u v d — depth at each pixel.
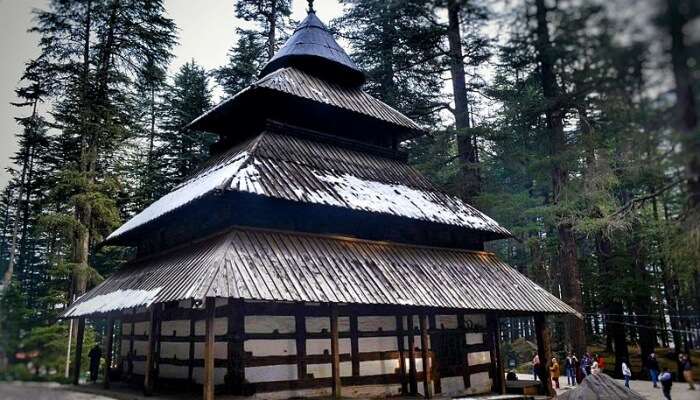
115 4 16.91
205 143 35.47
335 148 18.31
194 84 36.62
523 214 27.72
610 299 30.95
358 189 16.22
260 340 13.27
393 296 13.66
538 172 17.58
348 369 14.81
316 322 14.43
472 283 16.64
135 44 20.03
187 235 16.09
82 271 22.30
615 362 30.56
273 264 12.63
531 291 18.09
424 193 18.91
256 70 36.38
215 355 13.35
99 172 25.41
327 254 14.25
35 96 19.17
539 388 18.28
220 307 13.66
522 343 41.53
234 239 12.88
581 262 34.22
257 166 14.59
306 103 18.11
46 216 22.58
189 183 17.05
